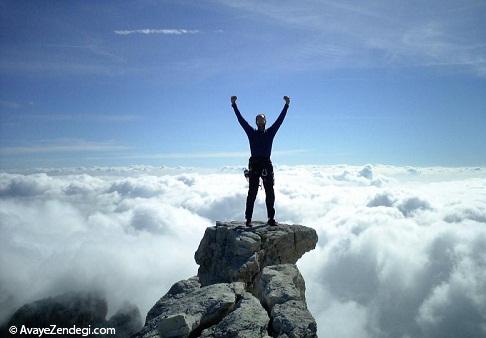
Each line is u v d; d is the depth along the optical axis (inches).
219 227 508.7
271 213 502.3
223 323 305.0
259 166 482.6
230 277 428.8
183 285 430.0
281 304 322.3
